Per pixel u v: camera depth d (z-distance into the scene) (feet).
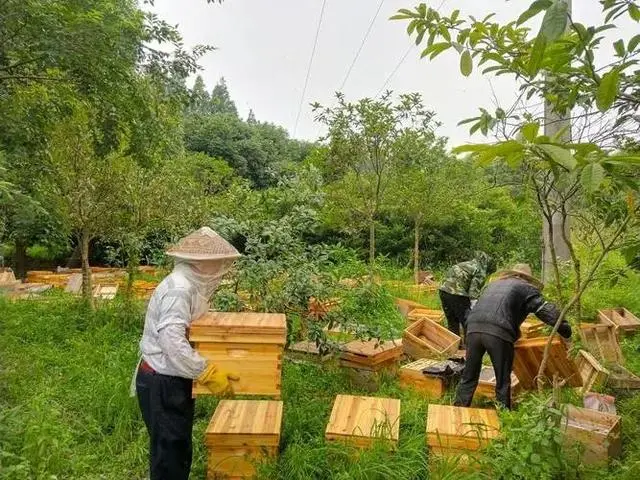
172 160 47.65
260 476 12.67
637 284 36.37
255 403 14.85
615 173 6.86
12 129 28.45
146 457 14.69
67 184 30.89
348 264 31.45
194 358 11.48
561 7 5.22
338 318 19.92
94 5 26.81
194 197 33.12
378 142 36.42
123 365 20.90
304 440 15.14
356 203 41.27
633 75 9.14
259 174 109.81
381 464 12.45
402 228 69.72
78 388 19.26
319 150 38.96
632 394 19.24
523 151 5.98
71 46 24.49
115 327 28.37
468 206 70.49
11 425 14.57
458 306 27.30
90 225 31.83
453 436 12.79
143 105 31.50
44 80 28.76
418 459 13.10
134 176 31.78
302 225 21.75
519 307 17.24
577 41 7.16
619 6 6.90
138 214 31.35
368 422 13.99
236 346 12.71
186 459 12.28
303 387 19.04
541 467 11.60
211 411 17.21
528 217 68.49
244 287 20.76
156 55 30.66
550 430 11.85
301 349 21.48
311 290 19.74
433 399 19.12
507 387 16.96
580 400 17.51
